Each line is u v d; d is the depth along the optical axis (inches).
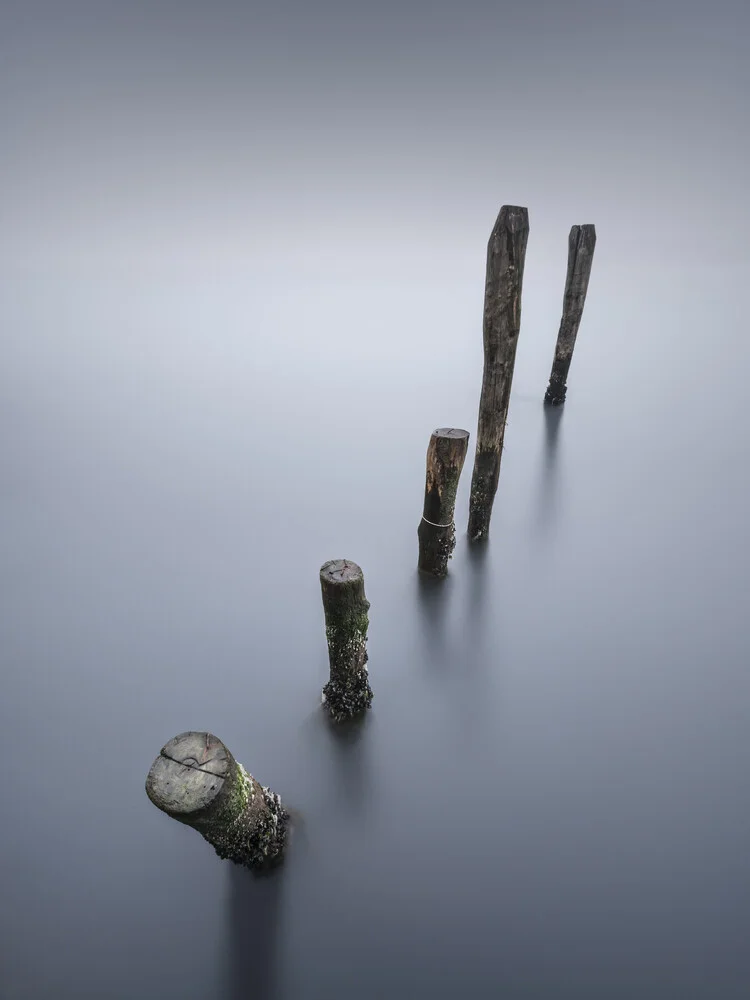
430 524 237.6
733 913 132.2
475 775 165.0
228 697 192.2
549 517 293.6
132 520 299.1
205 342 669.3
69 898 139.9
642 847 145.9
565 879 139.7
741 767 165.2
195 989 123.9
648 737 174.7
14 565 261.4
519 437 393.4
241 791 119.3
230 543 278.7
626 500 309.4
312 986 122.7
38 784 165.5
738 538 273.0
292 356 605.0
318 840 149.5
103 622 225.6
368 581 249.1
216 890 140.9
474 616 225.9
